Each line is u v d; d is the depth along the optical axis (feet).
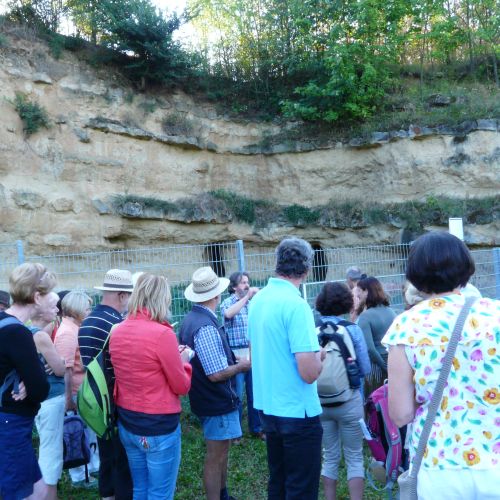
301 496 11.48
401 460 11.23
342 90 58.23
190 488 17.20
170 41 54.95
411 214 55.67
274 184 62.64
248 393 21.52
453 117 57.16
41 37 49.47
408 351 7.36
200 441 21.13
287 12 63.82
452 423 7.11
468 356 7.10
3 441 10.95
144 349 11.65
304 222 59.98
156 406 11.74
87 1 52.16
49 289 13.78
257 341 12.16
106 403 12.05
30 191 45.39
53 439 15.02
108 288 14.19
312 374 11.29
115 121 52.44
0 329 10.96
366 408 11.63
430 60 67.41
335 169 61.26
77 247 48.11
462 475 6.95
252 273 36.52
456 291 7.79
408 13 60.13
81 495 16.93
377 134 58.90
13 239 43.78
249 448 20.40
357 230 58.39
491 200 54.13
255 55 64.90
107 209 50.37
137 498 12.09
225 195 59.21
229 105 63.31
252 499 16.56
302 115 60.64
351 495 14.02
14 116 45.68
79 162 49.65
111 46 53.67
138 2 53.52
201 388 14.28
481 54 65.98
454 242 7.72
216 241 58.23
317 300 14.89
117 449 12.80
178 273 42.42
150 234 53.67
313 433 11.63
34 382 10.96
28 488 11.21
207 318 14.51
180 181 57.67
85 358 13.44
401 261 37.22
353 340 14.47
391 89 62.34
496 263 33.78
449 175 56.90
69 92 50.03
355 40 59.67
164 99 57.88
